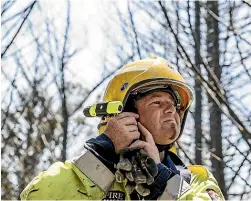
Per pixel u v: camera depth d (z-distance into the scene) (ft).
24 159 32.09
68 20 28.45
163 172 11.50
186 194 11.48
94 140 11.90
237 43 20.81
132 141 11.76
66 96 31.86
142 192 11.26
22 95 30.78
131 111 12.39
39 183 11.41
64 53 29.89
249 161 20.35
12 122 30.45
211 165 24.90
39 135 31.99
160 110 12.32
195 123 26.07
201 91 25.00
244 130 17.51
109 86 12.78
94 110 12.33
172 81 12.50
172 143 12.48
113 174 11.57
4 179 31.60
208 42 23.61
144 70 12.53
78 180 11.53
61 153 31.09
